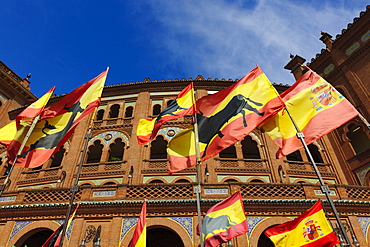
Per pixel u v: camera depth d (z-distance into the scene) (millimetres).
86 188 13039
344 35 22312
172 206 12156
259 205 12266
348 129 20016
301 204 12336
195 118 10656
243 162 18328
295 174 18047
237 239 11367
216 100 11164
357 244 10555
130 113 22953
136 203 12195
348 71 21156
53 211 12438
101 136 20312
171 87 23406
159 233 15328
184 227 11727
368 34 20688
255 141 19672
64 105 11977
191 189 12891
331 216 12258
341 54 22312
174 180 17047
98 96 11578
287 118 9539
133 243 9688
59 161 22203
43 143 10773
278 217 12086
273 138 9375
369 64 19828
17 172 19078
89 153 19969
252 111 9797
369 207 12695
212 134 10188
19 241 11844
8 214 12609
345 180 18797
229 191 12828
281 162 18359
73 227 11820
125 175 17406
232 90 10883
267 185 13109
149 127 13172
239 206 8859
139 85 23609
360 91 19859
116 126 20672
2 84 26953
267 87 10102
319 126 8820
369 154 17984
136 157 18172
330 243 7969
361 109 19656
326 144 20641
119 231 11680
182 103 11805
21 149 10188
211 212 9070
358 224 12117
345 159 19484
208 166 17516
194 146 10445
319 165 19312
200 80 23016
